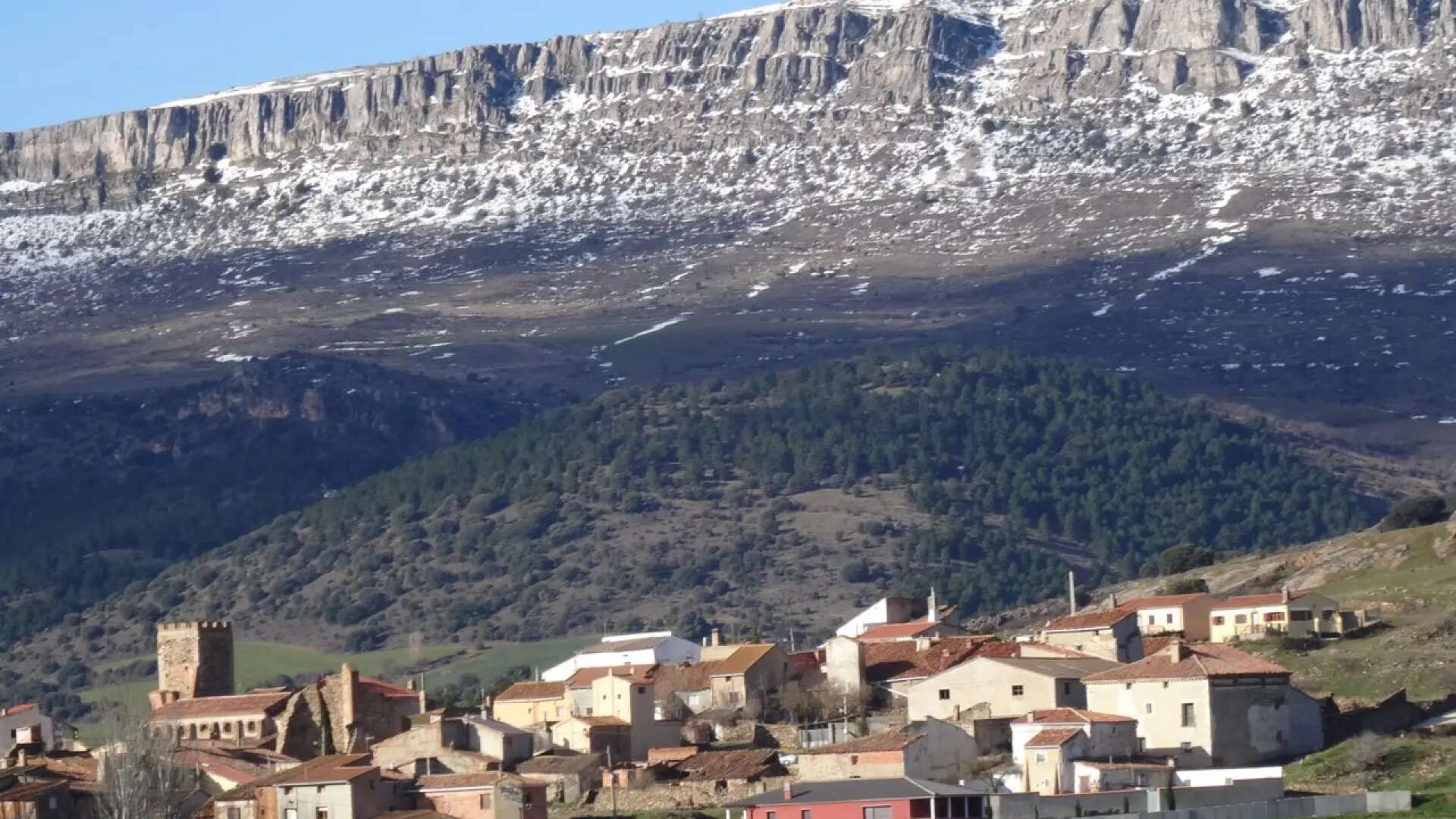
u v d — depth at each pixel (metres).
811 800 188.12
